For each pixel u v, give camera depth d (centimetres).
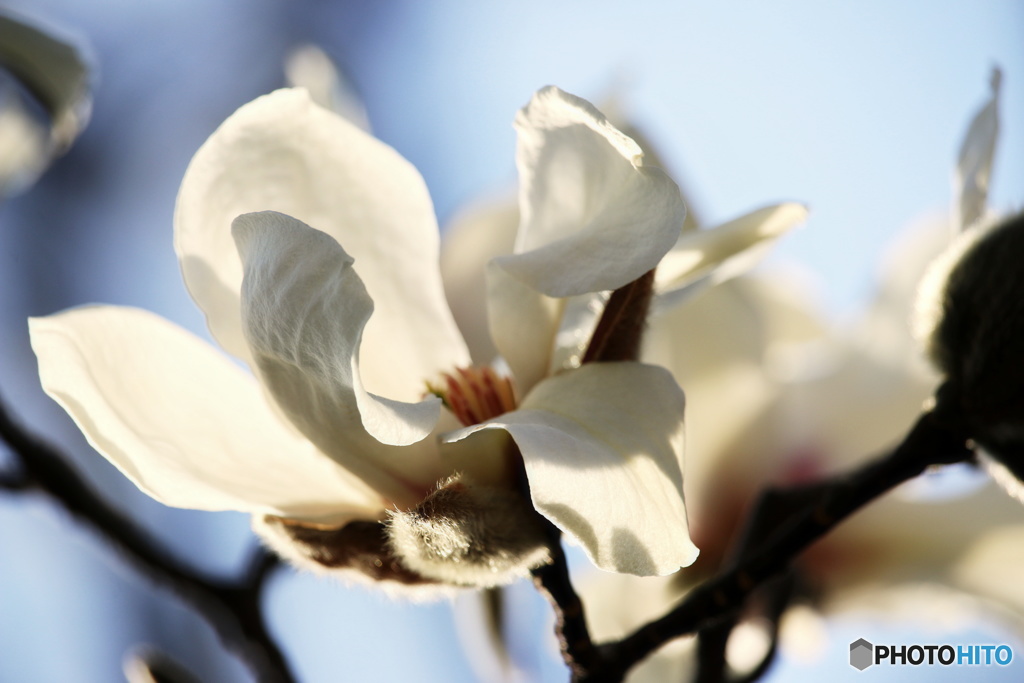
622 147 55
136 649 65
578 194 57
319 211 59
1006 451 59
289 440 58
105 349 57
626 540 54
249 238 56
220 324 58
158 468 57
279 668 69
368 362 60
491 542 56
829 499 61
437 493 56
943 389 60
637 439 55
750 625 70
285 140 59
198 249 58
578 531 54
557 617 59
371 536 57
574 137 57
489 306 58
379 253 60
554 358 59
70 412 56
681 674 72
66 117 75
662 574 54
